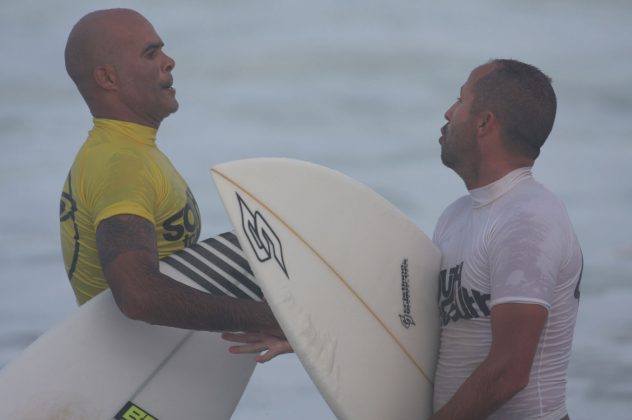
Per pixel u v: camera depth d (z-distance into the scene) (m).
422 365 12.08
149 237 11.52
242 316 11.65
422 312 12.20
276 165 12.16
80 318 12.58
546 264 10.41
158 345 12.75
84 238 12.36
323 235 12.08
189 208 12.82
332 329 11.59
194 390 12.86
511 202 10.93
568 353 11.32
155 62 12.65
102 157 12.10
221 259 12.76
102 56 12.46
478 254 10.99
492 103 11.13
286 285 11.53
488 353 10.88
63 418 12.26
